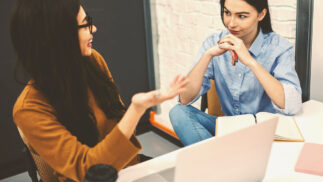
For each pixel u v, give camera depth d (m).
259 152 0.86
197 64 1.55
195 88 1.56
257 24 1.51
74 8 0.98
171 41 2.54
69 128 1.11
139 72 2.83
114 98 1.27
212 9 2.06
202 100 1.79
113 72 2.70
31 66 1.00
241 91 1.62
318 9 1.55
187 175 0.75
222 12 1.51
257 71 1.38
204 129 1.53
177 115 1.59
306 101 1.59
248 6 1.39
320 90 1.67
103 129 1.24
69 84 1.05
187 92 1.58
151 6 2.65
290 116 1.34
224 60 1.64
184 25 2.36
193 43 2.32
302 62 1.66
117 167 0.95
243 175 0.87
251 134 0.81
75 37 1.00
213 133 1.64
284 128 1.23
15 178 2.34
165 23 2.55
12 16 0.97
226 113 1.76
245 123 1.27
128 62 2.75
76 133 1.13
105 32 2.58
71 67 1.04
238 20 1.43
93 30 1.08
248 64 1.40
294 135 1.20
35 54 0.99
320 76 1.65
